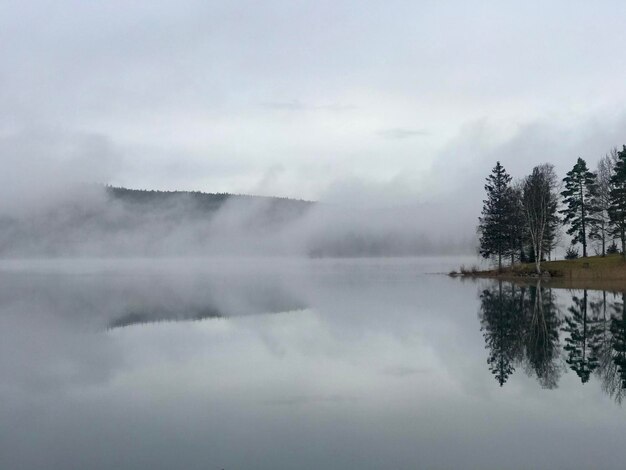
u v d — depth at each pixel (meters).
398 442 12.61
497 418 14.17
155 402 15.95
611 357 21.05
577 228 66.56
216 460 11.81
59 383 18.17
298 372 19.03
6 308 39.91
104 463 11.83
